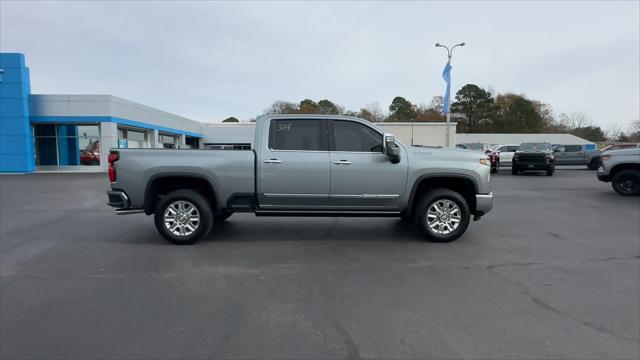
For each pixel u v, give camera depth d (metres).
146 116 28.22
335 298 3.88
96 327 3.25
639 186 11.42
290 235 6.54
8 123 22.83
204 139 41.44
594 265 4.93
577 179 17.52
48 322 3.34
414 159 5.89
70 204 10.30
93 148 24.69
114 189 5.82
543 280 4.39
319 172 5.80
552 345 2.98
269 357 2.81
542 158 19.22
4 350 2.88
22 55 22.70
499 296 3.93
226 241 6.13
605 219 8.00
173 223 5.88
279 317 3.45
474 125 74.12
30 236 6.48
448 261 5.10
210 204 6.14
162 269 4.75
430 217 6.02
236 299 3.85
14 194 12.55
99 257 5.25
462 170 5.88
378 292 4.03
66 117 23.58
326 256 5.32
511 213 8.71
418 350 2.91
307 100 75.81
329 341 3.04
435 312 3.56
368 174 5.82
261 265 4.92
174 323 3.33
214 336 3.11
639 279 4.42
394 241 6.14
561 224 7.49
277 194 5.84
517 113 73.25
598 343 3.01
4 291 4.04
